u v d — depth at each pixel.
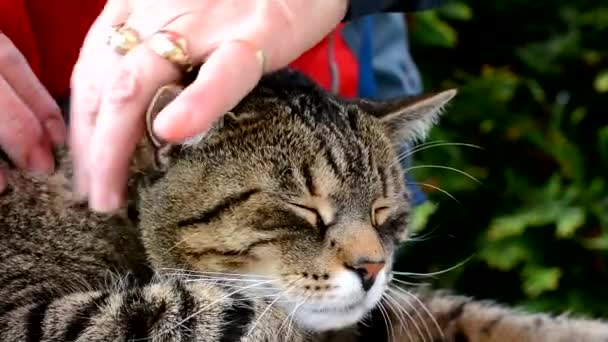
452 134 1.00
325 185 0.52
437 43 1.00
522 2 1.06
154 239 0.52
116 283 0.52
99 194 0.48
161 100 0.46
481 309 0.65
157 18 0.46
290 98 0.54
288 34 0.47
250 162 0.52
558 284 0.94
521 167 1.02
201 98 0.44
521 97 1.04
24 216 0.53
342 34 0.67
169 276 0.51
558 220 0.91
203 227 0.51
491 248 0.95
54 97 0.56
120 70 0.46
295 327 0.54
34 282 0.52
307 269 0.52
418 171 0.92
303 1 0.48
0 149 0.52
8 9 0.53
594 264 0.94
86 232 0.53
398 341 0.61
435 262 0.98
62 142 0.53
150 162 0.52
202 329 0.48
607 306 0.92
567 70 1.04
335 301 0.52
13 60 0.51
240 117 0.52
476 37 1.08
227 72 0.45
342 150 0.54
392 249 0.57
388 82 0.71
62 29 0.56
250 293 0.51
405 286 0.68
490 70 1.02
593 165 0.99
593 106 1.04
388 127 0.58
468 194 0.99
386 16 0.71
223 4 0.46
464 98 1.01
